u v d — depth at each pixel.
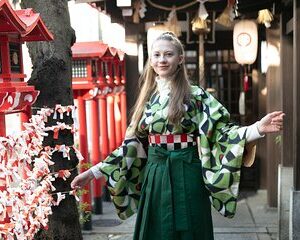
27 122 3.87
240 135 2.96
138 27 9.39
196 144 3.18
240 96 9.89
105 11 7.91
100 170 3.40
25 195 3.43
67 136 4.32
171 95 3.07
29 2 4.34
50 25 4.28
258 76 9.85
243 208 8.71
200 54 8.12
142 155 3.38
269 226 7.59
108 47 7.95
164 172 3.12
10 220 3.35
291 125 6.72
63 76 4.33
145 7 7.21
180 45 3.13
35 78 4.27
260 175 9.90
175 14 7.44
